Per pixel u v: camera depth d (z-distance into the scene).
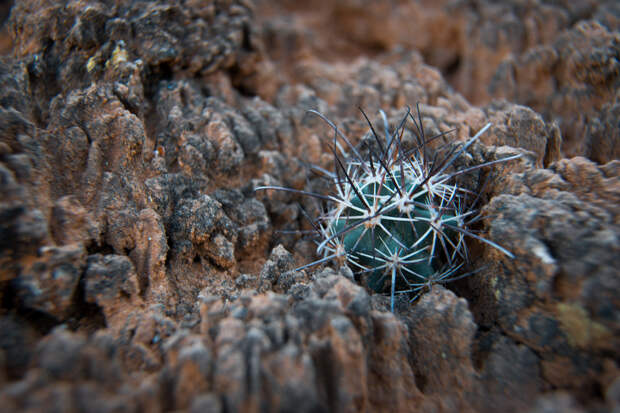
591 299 0.18
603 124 0.23
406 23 0.36
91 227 0.19
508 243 0.19
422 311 0.19
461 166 0.22
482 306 0.20
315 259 0.22
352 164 0.22
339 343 0.17
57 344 0.17
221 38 0.26
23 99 0.21
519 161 0.21
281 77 0.30
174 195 0.22
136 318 0.19
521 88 0.28
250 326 0.18
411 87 0.27
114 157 0.21
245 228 0.22
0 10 0.31
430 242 0.20
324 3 0.39
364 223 0.20
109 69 0.23
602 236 0.18
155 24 0.24
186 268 0.21
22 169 0.19
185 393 0.17
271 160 0.24
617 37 0.25
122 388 0.17
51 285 0.18
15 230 0.18
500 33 0.30
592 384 0.18
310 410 0.17
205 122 0.24
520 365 0.19
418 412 0.18
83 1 0.23
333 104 0.28
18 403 0.16
